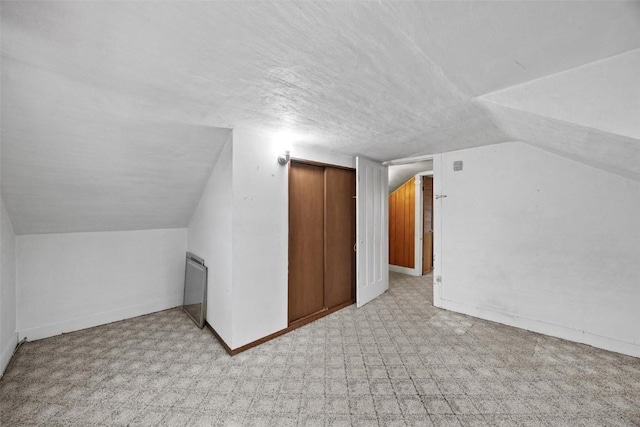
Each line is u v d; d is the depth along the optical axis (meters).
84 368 2.04
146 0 0.85
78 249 2.67
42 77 1.34
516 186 2.74
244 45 1.09
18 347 2.31
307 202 2.95
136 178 2.32
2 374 1.95
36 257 2.46
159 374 1.97
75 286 2.66
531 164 2.64
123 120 1.77
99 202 2.42
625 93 1.12
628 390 1.79
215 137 2.21
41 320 2.49
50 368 2.04
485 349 2.33
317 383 1.87
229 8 0.88
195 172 2.52
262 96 1.58
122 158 2.08
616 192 2.24
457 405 1.66
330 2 0.84
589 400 1.69
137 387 1.82
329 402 1.68
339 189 3.34
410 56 1.16
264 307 2.46
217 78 1.37
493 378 1.92
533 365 2.08
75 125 1.69
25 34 1.04
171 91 1.51
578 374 1.96
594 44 1.03
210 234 2.65
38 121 1.59
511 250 2.79
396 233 5.30
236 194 2.23
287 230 2.65
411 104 1.70
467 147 2.98
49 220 2.38
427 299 3.66
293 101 1.66
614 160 1.72
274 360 2.16
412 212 5.03
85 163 1.99
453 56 1.15
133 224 2.91
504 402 1.68
